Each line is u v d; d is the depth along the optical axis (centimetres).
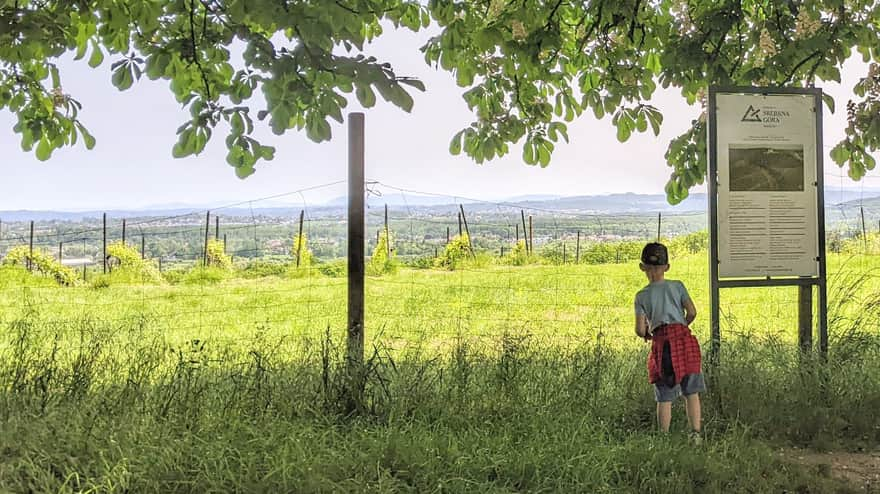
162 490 379
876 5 708
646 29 730
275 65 395
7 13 424
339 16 372
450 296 1422
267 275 1897
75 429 438
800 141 618
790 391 555
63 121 623
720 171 610
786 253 617
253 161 478
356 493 371
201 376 553
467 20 696
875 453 482
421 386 539
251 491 372
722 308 1165
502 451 437
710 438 490
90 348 616
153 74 472
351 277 554
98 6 437
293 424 464
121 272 2022
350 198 555
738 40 742
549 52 708
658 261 507
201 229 2120
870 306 696
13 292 1728
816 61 682
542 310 1256
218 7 446
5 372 546
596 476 405
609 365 615
